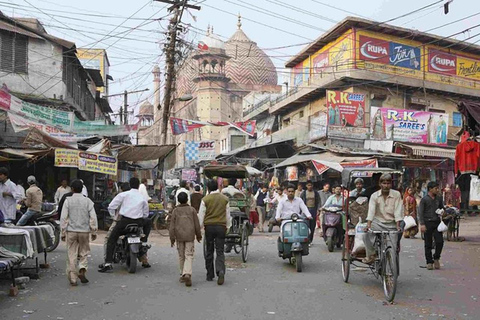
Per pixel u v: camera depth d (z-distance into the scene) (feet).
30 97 71.46
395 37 98.22
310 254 36.91
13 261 22.65
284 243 29.50
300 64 115.24
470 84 106.22
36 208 36.42
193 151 103.19
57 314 19.13
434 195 30.60
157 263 32.17
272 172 97.25
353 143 85.40
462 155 36.01
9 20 68.49
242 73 178.81
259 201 57.72
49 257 34.32
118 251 30.71
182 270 25.90
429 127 89.71
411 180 79.05
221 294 22.75
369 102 94.79
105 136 68.18
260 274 28.22
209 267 26.22
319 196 42.73
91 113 110.32
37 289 23.89
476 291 23.75
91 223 25.25
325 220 38.91
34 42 73.10
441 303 21.18
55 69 74.33
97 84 109.09
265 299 21.71
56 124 63.87
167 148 64.54
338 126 84.28
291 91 116.16
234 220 33.68
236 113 173.78
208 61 172.86
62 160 50.47
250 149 103.30
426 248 30.50
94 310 19.75
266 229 61.41
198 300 21.52
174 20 68.85
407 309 20.04
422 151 79.51
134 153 66.18
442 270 29.99
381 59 96.48
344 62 96.43
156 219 53.06
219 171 48.98
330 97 86.22
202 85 172.86
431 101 101.40
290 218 30.73
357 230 25.03
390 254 21.39
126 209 28.89
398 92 97.60
